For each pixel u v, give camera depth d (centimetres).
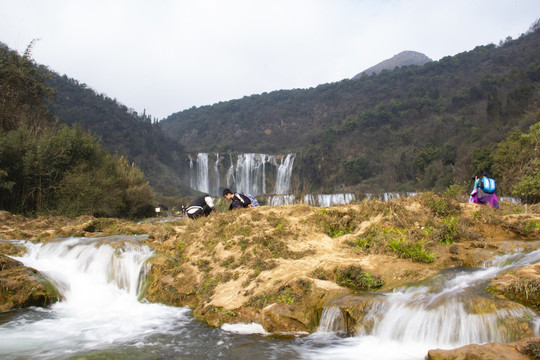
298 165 6569
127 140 6538
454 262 565
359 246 668
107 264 767
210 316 557
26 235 1042
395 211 737
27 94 2594
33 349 468
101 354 445
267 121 12562
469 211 738
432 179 4966
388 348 419
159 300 666
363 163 6544
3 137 1764
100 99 7306
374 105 10525
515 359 313
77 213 1867
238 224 768
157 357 434
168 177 6309
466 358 328
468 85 9688
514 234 678
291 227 741
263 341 468
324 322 489
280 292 536
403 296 481
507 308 388
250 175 6675
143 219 2436
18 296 648
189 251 759
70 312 629
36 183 1831
